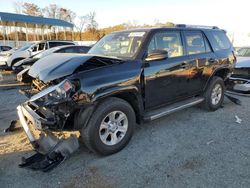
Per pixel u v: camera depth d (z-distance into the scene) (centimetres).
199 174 309
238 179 297
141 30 432
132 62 377
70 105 308
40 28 2923
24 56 1270
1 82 995
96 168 326
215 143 395
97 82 327
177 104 468
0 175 312
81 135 340
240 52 884
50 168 302
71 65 342
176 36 457
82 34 4103
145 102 401
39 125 310
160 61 414
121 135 369
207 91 534
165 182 295
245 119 504
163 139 411
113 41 450
